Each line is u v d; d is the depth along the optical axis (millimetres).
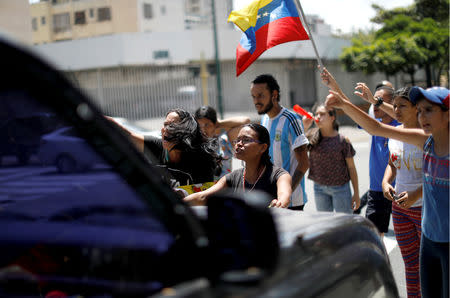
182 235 1445
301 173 4016
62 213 1493
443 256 2807
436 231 2799
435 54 26438
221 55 25797
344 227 2031
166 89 24766
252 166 3305
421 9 30250
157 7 31438
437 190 2748
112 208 1456
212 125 4617
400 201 3479
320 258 1750
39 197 1486
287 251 1642
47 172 1434
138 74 24859
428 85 28484
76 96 1262
